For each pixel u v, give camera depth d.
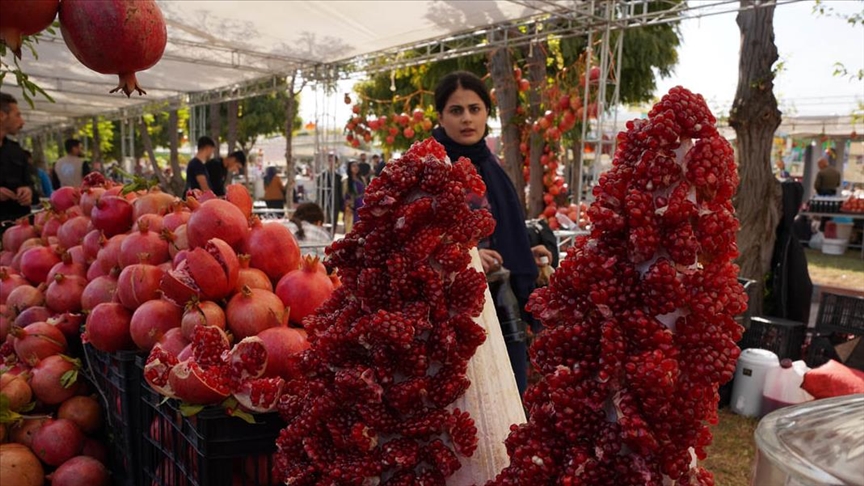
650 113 0.79
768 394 3.61
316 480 1.01
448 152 2.24
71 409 1.76
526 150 5.98
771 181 4.52
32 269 2.18
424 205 0.98
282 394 1.26
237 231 1.66
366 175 13.02
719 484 2.87
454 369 0.98
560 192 5.94
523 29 6.57
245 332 1.45
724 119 9.67
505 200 2.21
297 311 1.55
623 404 0.73
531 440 0.80
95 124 20.20
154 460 1.53
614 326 0.75
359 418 0.97
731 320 0.78
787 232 4.43
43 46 7.93
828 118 13.67
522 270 2.18
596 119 5.73
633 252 0.76
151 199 2.09
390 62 8.17
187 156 29.78
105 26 0.86
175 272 1.52
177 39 7.53
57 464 1.70
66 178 8.70
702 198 0.78
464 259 1.00
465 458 0.99
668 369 0.70
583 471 0.75
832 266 9.44
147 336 1.52
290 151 11.35
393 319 0.92
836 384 3.01
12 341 1.95
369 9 5.88
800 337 4.11
